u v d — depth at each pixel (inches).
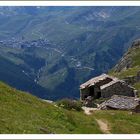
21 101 2028.8
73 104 2982.3
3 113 1663.4
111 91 4864.7
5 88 2148.1
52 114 1984.5
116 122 2314.2
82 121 2100.1
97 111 3036.4
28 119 1715.1
